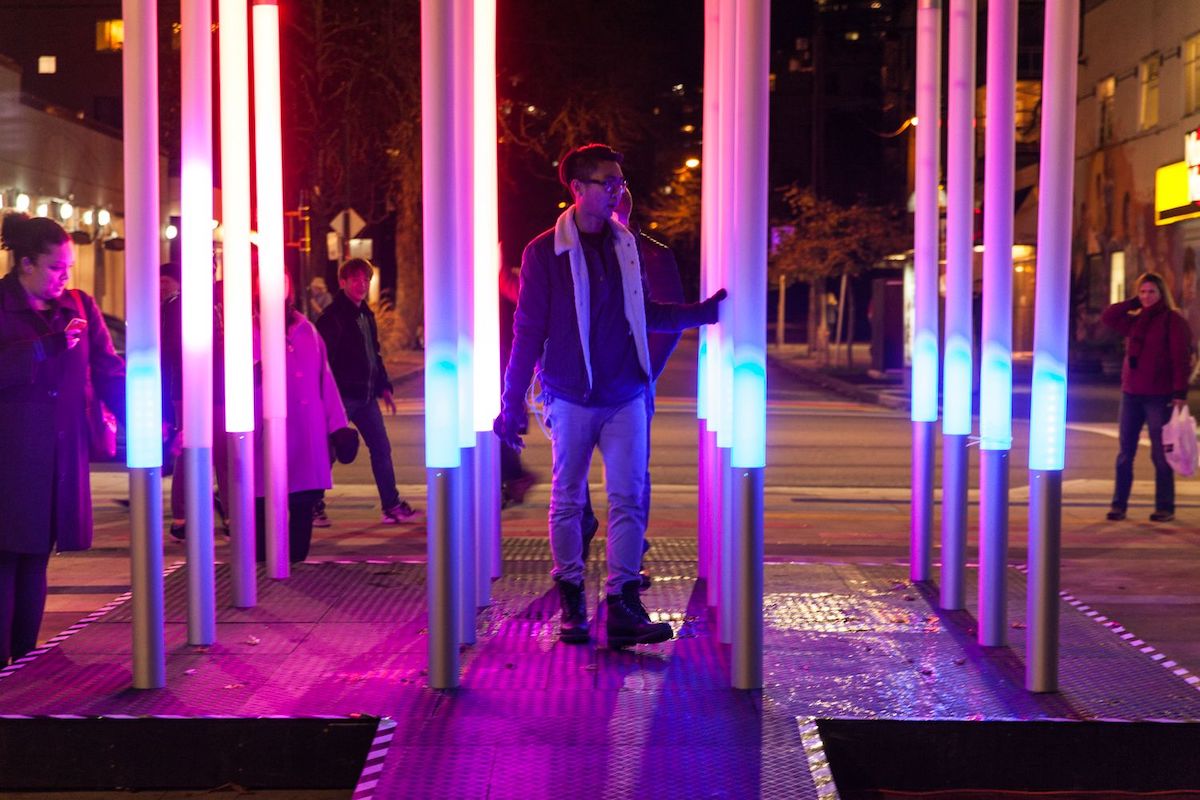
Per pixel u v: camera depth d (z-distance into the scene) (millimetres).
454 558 4762
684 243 48750
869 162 67312
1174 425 9672
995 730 4348
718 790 3863
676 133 48219
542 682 4871
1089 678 4910
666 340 5809
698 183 47469
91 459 5277
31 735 4344
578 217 5320
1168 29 29453
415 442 15883
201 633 5434
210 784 4363
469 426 5426
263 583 6641
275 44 6555
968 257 6109
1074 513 10289
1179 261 28969
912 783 4363
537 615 5973
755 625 4730
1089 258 35125
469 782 3924
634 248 5305
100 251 32531
